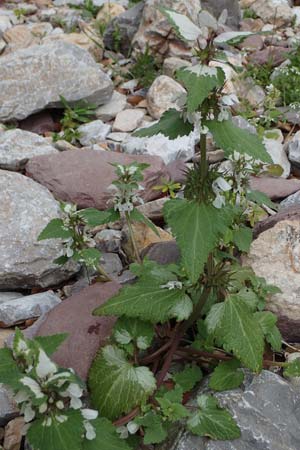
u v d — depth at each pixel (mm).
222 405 643
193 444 623
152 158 944
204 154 609
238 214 747
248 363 629
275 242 754
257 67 1248
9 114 1088
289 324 725
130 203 735
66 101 1102
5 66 1109
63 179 911
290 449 620
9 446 658
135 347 665
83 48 1212
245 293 699
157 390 656
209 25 555
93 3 1630
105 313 653
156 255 788
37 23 1519
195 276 590
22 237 810
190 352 691
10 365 566
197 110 583
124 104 1154
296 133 1018
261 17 1525
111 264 830
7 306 771
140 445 639
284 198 905
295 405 646
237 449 617
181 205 619
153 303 655
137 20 1343
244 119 1015
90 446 584
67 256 743
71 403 573
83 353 671
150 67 1255
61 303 716
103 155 945
